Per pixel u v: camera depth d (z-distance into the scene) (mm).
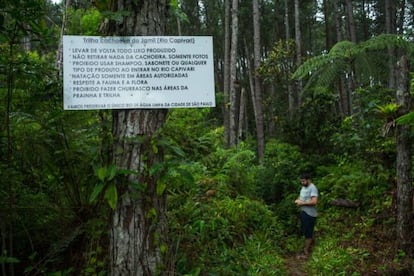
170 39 2984
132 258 2877
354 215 7703
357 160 8930
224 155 8109
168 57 2977
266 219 7355
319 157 10922
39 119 3705
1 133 3555
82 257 3541
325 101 11805
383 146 7562
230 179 7855
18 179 3549
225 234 5641
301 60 17891
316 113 11711
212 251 4621
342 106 17094
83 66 2871
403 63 5496
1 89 3623
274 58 16156
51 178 3898
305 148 11711
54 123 3738
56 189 3902
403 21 24016
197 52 3010
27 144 3596
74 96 2848
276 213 8758
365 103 7973
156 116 3002
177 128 5223
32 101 3723
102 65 2896
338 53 8461
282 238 7367
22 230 3627
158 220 2990
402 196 5484
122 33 2971
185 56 2994
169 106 2965
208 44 3025
